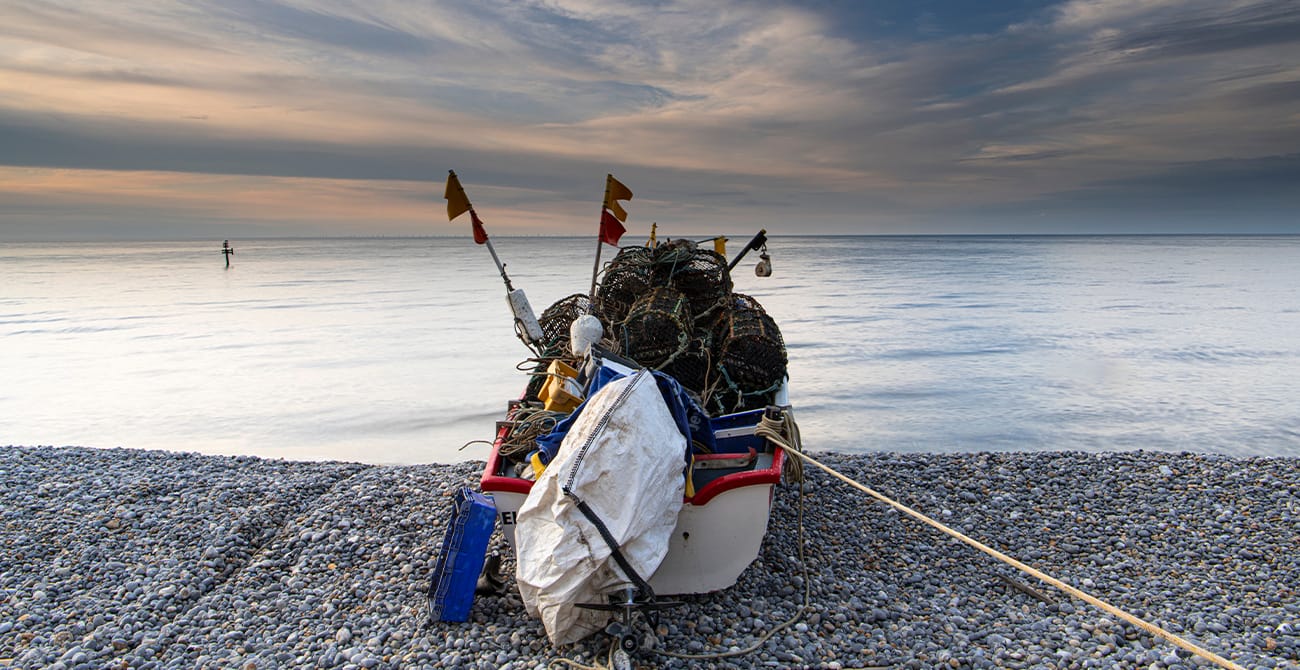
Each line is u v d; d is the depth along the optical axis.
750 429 7.40
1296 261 69.38
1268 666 5.09
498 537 7.34
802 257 82.75
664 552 5.25
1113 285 40.97
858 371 17.42
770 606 6.08
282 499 8.31
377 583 6.46
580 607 5.10
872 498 8.54
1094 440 12.25
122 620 5.86
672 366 8.26
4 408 14.58
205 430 13.12
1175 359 18.78
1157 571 6.79
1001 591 6.48
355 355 19.75
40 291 38.84
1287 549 7.11
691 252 9.14
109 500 8.31
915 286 41.03
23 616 5.91
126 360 19.16
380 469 9.80
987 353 19.69
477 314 28.30
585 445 5.14
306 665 5.26
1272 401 14.52
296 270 59.56
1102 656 5.29
